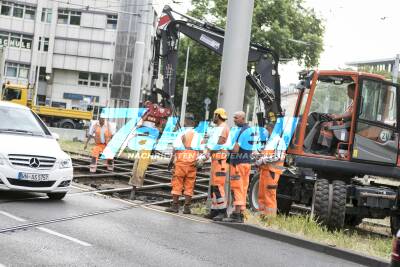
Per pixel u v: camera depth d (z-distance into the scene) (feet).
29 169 38.27
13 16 245.04
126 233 31.58
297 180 45.34
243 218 39.47
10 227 30.09
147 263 25.40
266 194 41.75
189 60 162.71
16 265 22.98
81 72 248.11
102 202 42.60
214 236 33.94
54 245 27.09
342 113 44.24
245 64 42.63
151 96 59.41
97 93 247.70
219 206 39.63
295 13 146.72
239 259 28.35
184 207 41.91
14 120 43.04
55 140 43.09
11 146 38.58
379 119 42.88
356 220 47.73
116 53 240.32
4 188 37.86
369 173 42.63
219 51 58.34
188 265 25.88
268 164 41.65
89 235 30.01
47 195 41.60
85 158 79.77
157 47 60.18
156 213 40.37
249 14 42.45
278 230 36.52
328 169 43.16
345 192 40.19
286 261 29.22
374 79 42.75
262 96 55.67
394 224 44.29
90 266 23.95
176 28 59.93
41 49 246.47
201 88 167.73
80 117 182.29
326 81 44.42
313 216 40.19
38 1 245.45
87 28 245.45
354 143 42.52
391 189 43.37
